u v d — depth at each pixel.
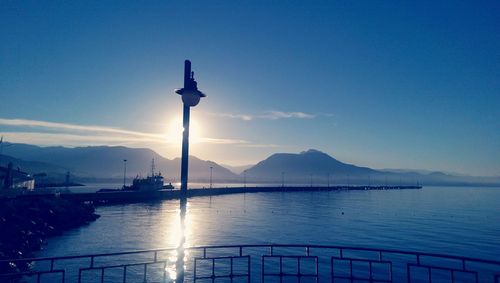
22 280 30.16
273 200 166.62
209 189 187.50
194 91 7.74
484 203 168.50
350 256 44.00
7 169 84.81
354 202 161.50
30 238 43.47
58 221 58.47
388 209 125.19
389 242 56.72
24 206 54.81
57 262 36.75
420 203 162.75
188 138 7.82
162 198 135.62
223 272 34.12
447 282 33.62
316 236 61.38
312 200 172.62
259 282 31.19
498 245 55.44
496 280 8.33
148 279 30.80
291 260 40.50
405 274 35.69
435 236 63.53
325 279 33.06
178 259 7.54
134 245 48.00
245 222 79.44
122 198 116.56
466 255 48.16
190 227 68.31
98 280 30.69
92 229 60.19
